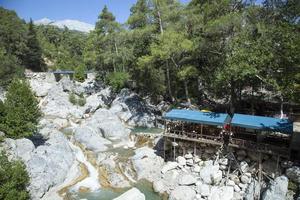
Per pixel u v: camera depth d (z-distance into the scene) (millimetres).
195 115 36812
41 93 77500
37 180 31391
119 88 72125
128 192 31000
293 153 31125
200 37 43000
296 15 32438
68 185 34125
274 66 33219
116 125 50125
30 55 107375
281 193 26922
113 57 76188
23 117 37031
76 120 59875
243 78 36750
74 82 82125
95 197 32094
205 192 31172
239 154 33969
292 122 32250
